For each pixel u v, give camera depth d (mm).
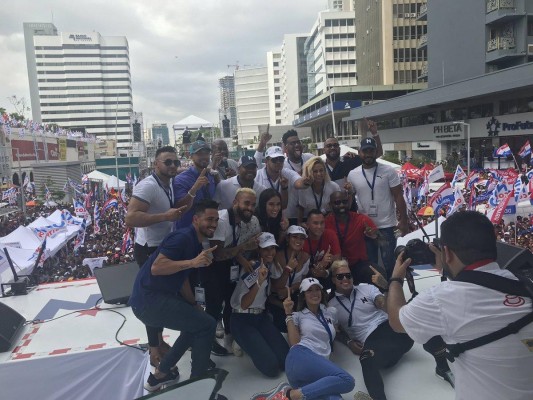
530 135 35094
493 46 38812
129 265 6492
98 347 4797
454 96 37844
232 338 4523
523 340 1824
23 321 5512
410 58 69438
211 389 2189
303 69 140875
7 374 4051
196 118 53719
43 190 37938
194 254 3643
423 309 2014
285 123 154625
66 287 7016
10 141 47188
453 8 43344
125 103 139875
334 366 3602
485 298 1874
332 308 4422
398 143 57094
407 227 5711
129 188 37062
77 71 136000
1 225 21984
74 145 71688
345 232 5145
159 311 3607
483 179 24094
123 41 137875
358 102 64062
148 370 4211
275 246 4223
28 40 160625
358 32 83188
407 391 3703
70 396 4039
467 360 1923
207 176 4957
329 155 5969
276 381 3955
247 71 169750
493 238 1979
